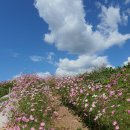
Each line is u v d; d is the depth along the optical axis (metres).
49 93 23.08
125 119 14.91
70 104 20.78
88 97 19.47
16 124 16.38
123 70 23.58
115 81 20.83
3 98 25.08
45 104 20.09
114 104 16.80
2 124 17.66
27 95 21.69
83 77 26.61
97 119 16.42
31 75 29.67
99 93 19.47
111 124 15.24
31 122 16.52
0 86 31.45
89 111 17.50
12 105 20.31
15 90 25.47
